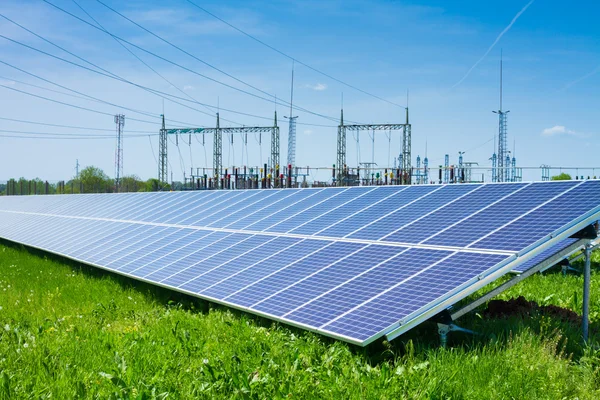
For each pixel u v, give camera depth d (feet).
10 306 49.70
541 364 28.89
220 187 232.73
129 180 314.14
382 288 34.63
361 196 56.70
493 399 25.46
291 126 233.55
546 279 57.21
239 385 27.78
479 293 48.75
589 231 35.29
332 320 32.73
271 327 38.06
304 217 55.72
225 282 44.93
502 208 40.32
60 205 132.77
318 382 27.96
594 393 26.78
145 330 39.60
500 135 238.48
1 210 166.40
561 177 200.75
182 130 257.34
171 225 72.59
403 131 220.64
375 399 25.45
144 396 26.14
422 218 44.21
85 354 33.91
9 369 31.48
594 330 37.40
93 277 63.41
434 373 27.61
